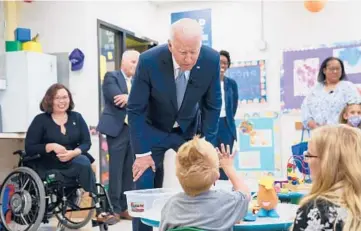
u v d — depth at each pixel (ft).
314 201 4.64
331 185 4.69
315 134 4.96
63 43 15.94
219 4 18.79
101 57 16.51
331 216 4.46
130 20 18.07
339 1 17.03
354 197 4.47
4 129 14.80
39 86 14.99
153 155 8.80
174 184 18.54
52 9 16.07
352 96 13.24
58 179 11.77
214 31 18.83
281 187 9.55
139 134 8.54
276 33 17.93
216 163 5.74
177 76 8.21
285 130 17.70
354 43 16.65
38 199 11.40
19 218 12.00
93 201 12.59
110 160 14.32
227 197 5.65
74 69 15.72
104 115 14.32
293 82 17.52
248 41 18.33
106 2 16.71
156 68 8.06
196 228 5.23
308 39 17.48
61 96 12.66
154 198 7.64
